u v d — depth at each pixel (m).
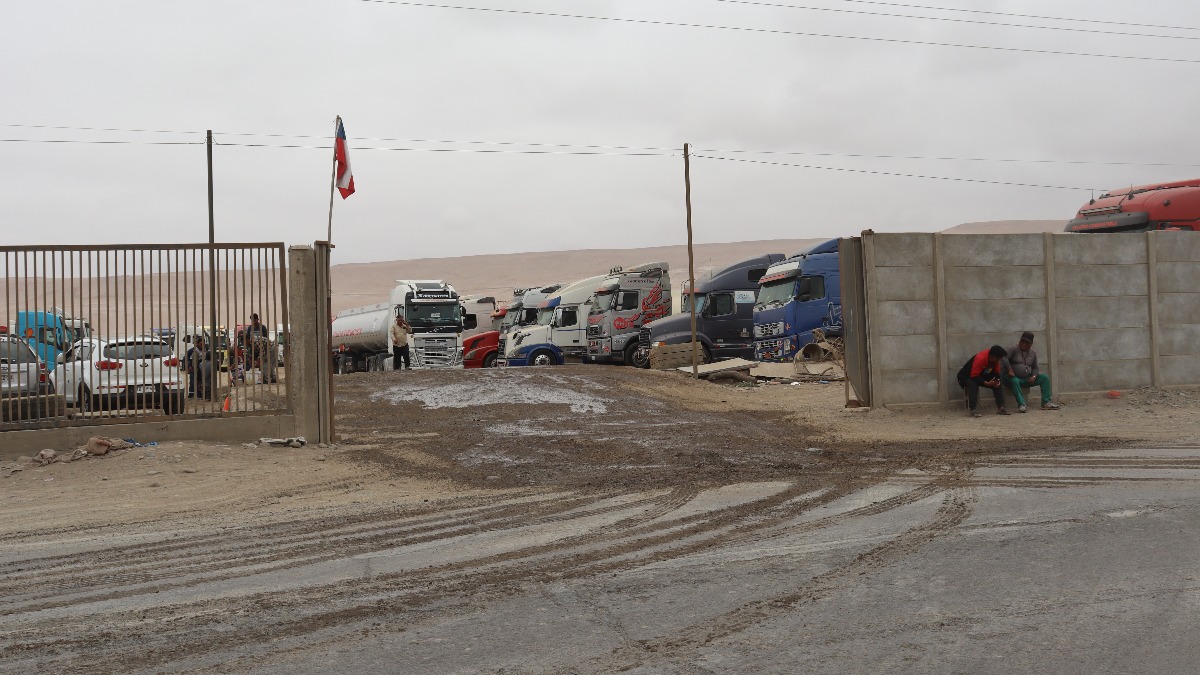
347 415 18.64
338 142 19.44
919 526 8.48
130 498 11.20
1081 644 5.28
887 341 18.25
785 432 16.55
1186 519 8.44
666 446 14.52
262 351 14.67
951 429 16.34
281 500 10.96
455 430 16.61
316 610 6.24
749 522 8.87
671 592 6.50
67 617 6.21
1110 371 19.11
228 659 5.28
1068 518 8.61
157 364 14.16
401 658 5.25
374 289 176.25
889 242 18.25
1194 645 5.23
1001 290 18.61
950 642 5.35
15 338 13.28
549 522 9.13
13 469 12.63
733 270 33.81
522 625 5.81
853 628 5.63
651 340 33.50
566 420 17.70
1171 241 19.53
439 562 7.56
